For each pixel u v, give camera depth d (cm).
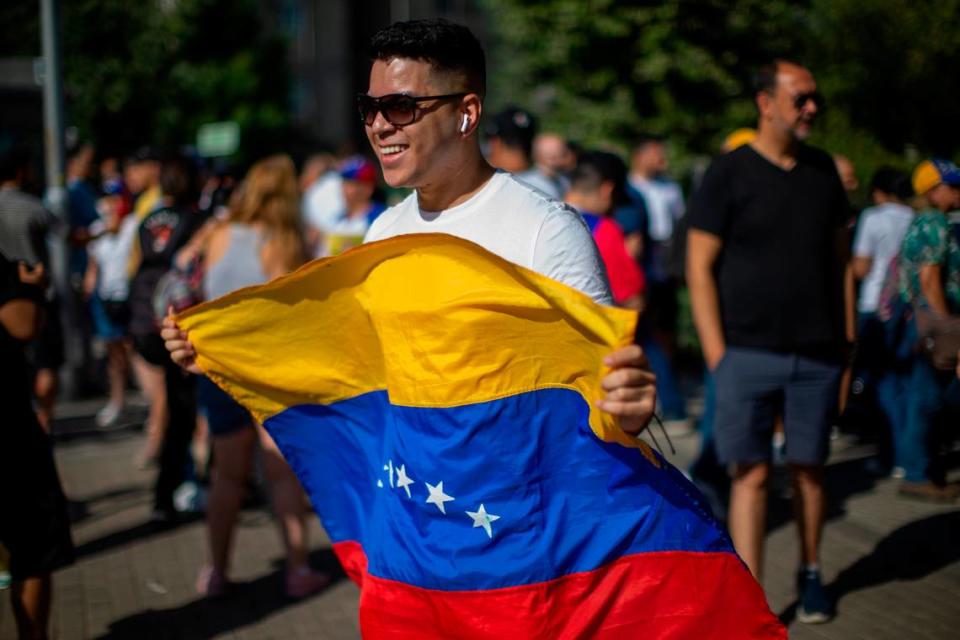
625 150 1341
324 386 325
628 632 286
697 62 1280
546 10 1356
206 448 872
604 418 268
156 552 654
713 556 289
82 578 607
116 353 1048
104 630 527
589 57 1362
